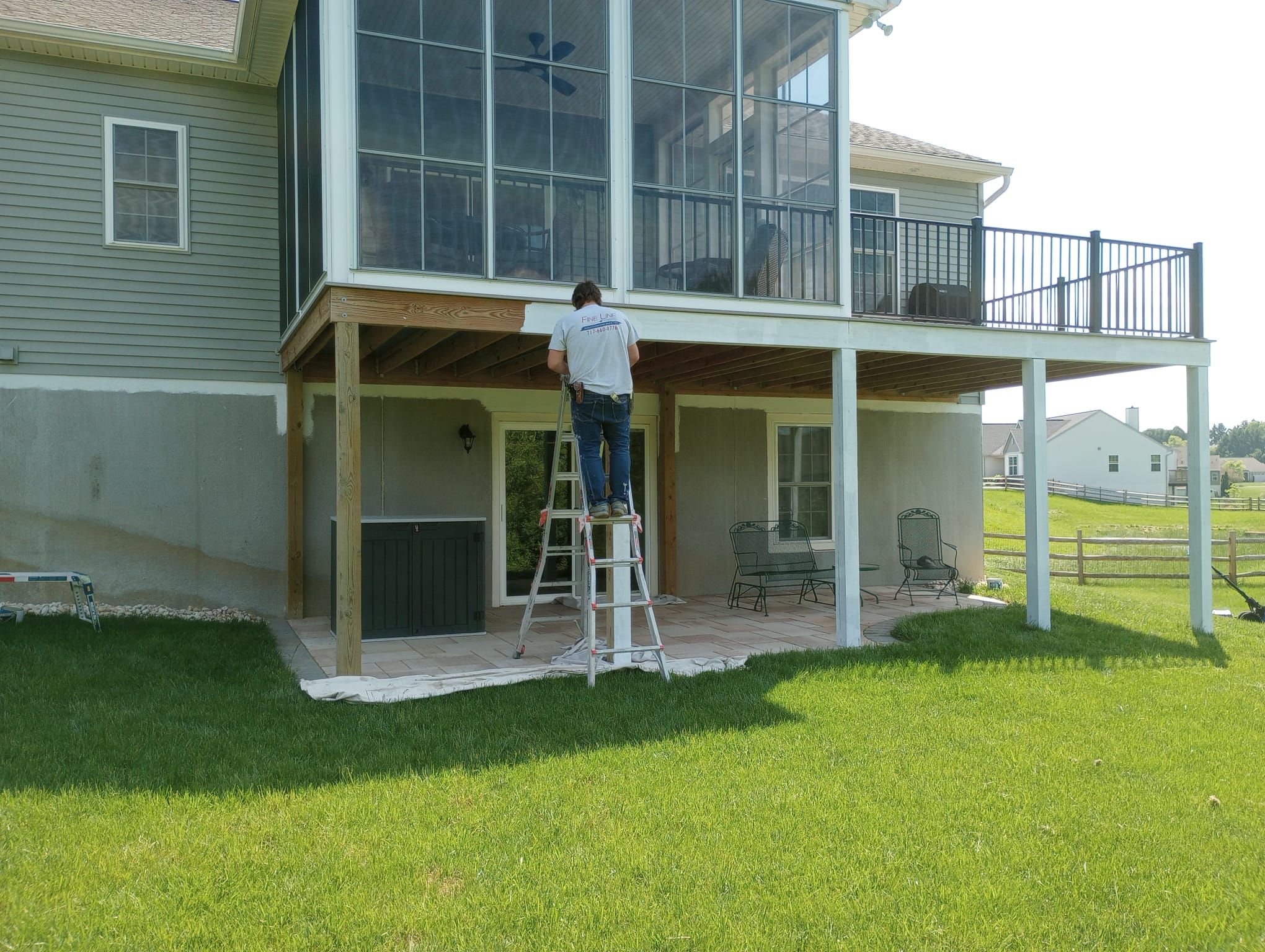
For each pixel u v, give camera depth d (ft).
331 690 18.43
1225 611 34.53
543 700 18.17
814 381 34.19
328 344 24.82
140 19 32.04
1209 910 10.09
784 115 24.34
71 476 27.68
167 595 28.53
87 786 13.02
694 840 11.68
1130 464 173.58
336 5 19.85
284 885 10.30
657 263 22.72
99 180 28.12
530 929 9.53
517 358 27.45
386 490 30.37
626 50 22.38
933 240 39.24
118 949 8.97
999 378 33.94
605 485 20.49
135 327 28.40
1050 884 10.62
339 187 19.74
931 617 27.96
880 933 9.50
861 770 14.32
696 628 27.32
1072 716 17.58
